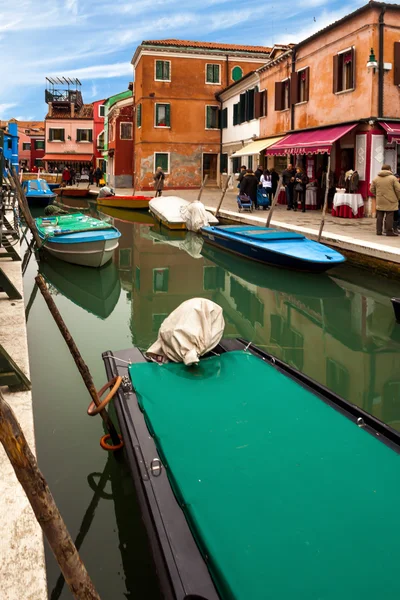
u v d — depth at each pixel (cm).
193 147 3306
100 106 5406
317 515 278
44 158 5406
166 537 269
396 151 1716
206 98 3275
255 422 374
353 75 1762
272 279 1198
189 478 307
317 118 2014
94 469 434
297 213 1853
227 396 412
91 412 409
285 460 326
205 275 1255
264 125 2525
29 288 1095
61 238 1228
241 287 1140
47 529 149
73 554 152
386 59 1686
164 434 356
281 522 272
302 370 693
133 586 319
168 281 1202
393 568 244
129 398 420
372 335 830
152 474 320
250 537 261
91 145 5475
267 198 1986
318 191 1981
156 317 917
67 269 1272
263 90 2508
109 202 2723
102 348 736
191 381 441
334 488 300
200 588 239
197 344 487
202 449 338
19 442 143
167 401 405
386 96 1700
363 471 316
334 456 331
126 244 1684
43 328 823
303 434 357
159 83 3216
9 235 1287
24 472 144
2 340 587
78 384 605
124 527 370
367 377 671
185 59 3219
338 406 399
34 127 7031
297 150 1920
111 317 909
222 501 288
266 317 928
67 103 5659
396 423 548
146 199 2658
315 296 1051
